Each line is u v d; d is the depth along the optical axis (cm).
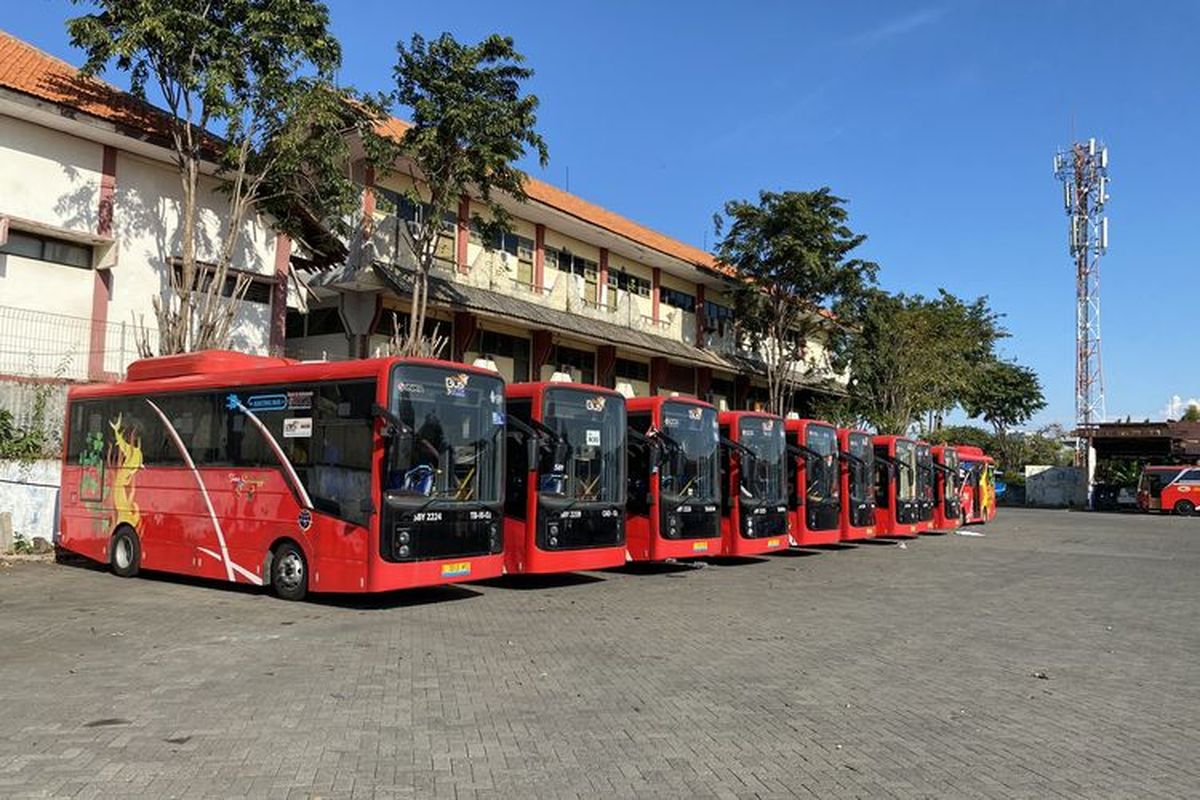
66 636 981
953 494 3195
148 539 1451
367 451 1176
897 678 841
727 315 4256
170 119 2089
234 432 1343
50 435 1789
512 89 2200
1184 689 817
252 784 530
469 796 516
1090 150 5791
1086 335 5744
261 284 2275
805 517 2131
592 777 550
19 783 527
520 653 923
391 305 2578
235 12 1836
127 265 2022
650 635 1041
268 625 1066
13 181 1844
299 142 1894
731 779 550
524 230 3061
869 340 4222
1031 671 885
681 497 1717
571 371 3244
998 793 535
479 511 1270
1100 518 4294
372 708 701
